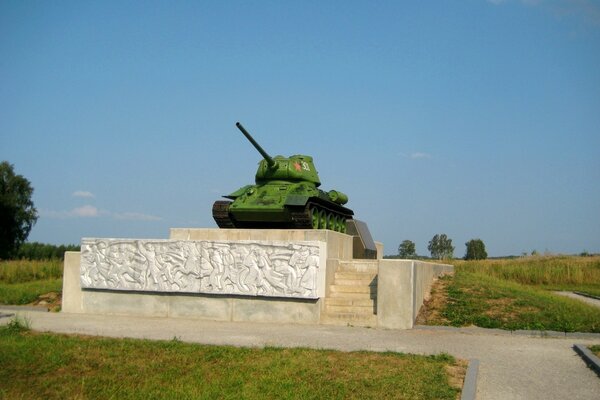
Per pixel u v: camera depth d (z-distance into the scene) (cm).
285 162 2395
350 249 2291
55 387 992
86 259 1878
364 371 1045
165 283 1794
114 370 1070
